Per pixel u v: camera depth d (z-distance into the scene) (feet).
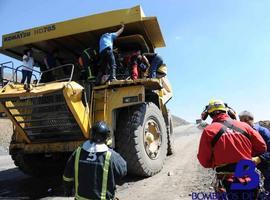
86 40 30.60
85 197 11.64
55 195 24.18
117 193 22.82
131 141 25.70
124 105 25.54
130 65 27.99
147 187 23.82
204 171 26.66
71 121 24.82
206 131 13.25
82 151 12.08
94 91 26.21
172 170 28.50
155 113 28.37
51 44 30.83
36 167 29.63
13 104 25.26
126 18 27.81
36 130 26.09
